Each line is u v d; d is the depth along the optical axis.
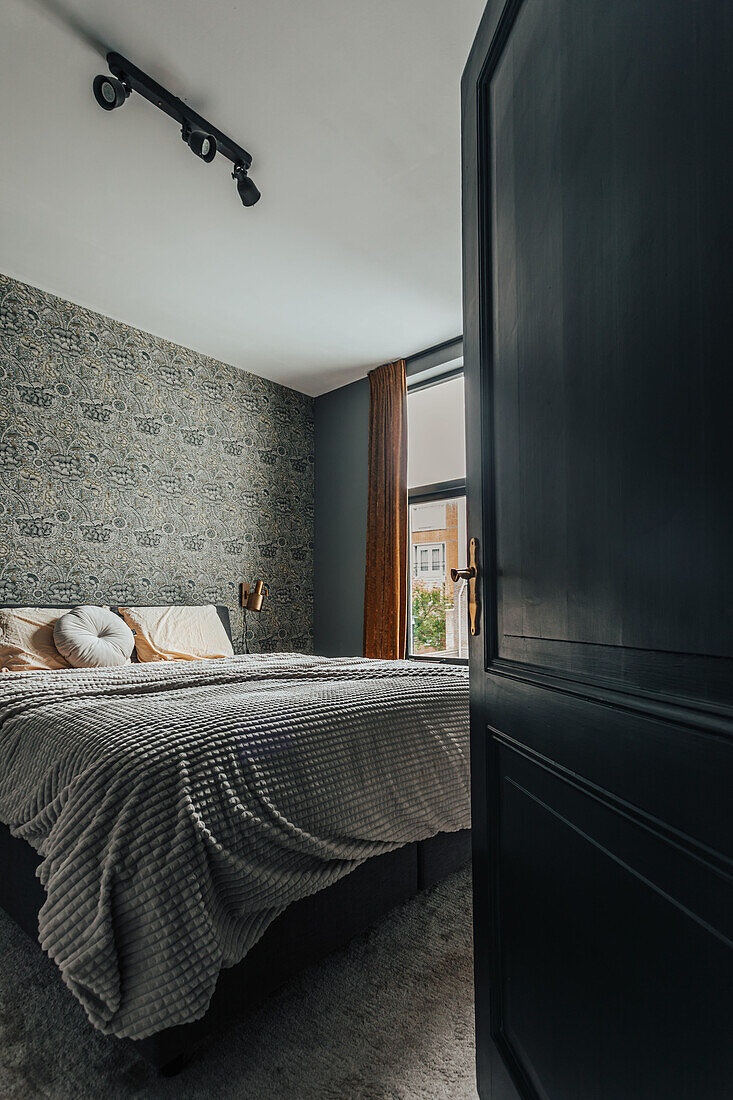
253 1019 1.30
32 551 3.24
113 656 2.96
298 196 2.62
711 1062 0.47
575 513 0.72
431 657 4.18
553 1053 0.76
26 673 2.30
